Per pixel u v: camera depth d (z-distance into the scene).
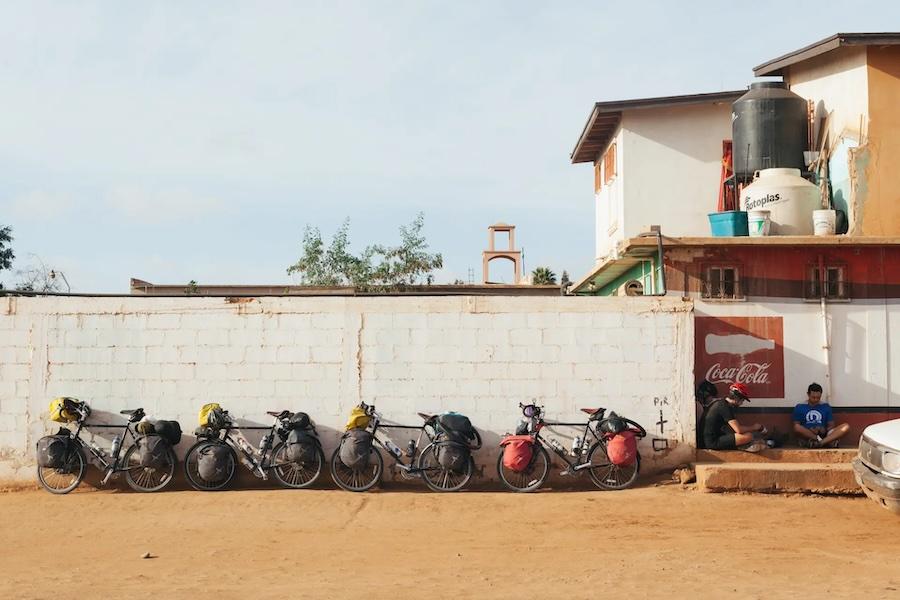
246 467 14.38
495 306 14.54
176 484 14.36
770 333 15.71
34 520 12.16
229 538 10.95
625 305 14.54
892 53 16.44
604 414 14.32
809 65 18.27
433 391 14.48
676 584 8.44
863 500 12.97
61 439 13.88
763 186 16.81
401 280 29.16
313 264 29.45
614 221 20.94
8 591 8.27
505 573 9.00
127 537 11.09
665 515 12.05
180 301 14.63
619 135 20.34
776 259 15.80
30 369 14.59
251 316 14.59
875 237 15.36
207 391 14.53
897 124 16.36
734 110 18.30
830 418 15.27
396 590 8.20
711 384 14.93
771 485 13.24
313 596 7.93
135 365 14.57
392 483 14.27
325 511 12.49
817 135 17.86
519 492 13.80
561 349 14.49
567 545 10.46
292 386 14.52
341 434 14.44
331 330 14.55
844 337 15.73
